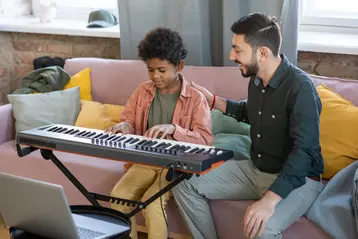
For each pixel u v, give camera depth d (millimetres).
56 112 3352
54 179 3080
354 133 2686
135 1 3553
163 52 2498
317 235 2361
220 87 3131
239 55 2379
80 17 4230
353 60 3254
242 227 2523
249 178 2584
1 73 4176
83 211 2221
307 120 2295
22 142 2377
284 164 2303
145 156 2119
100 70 3480
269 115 2461
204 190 2525
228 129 2994
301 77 2375
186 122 2629
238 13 3293
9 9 4273
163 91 2699
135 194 2615
